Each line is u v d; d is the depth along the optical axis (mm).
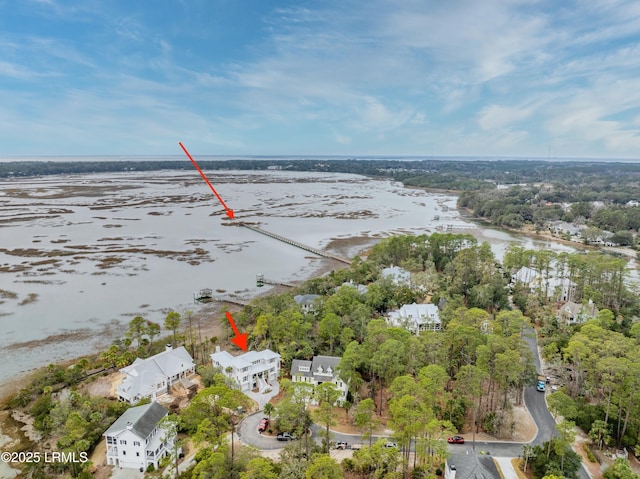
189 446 60125
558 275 126250
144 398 69625
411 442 60438
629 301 105625
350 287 107500
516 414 67312
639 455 56438
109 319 106938
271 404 66875
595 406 64688
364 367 76938
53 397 72375
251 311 102750
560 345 84062
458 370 73625
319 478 45125
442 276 128500
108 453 56594
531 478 53469
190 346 90625
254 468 46344
